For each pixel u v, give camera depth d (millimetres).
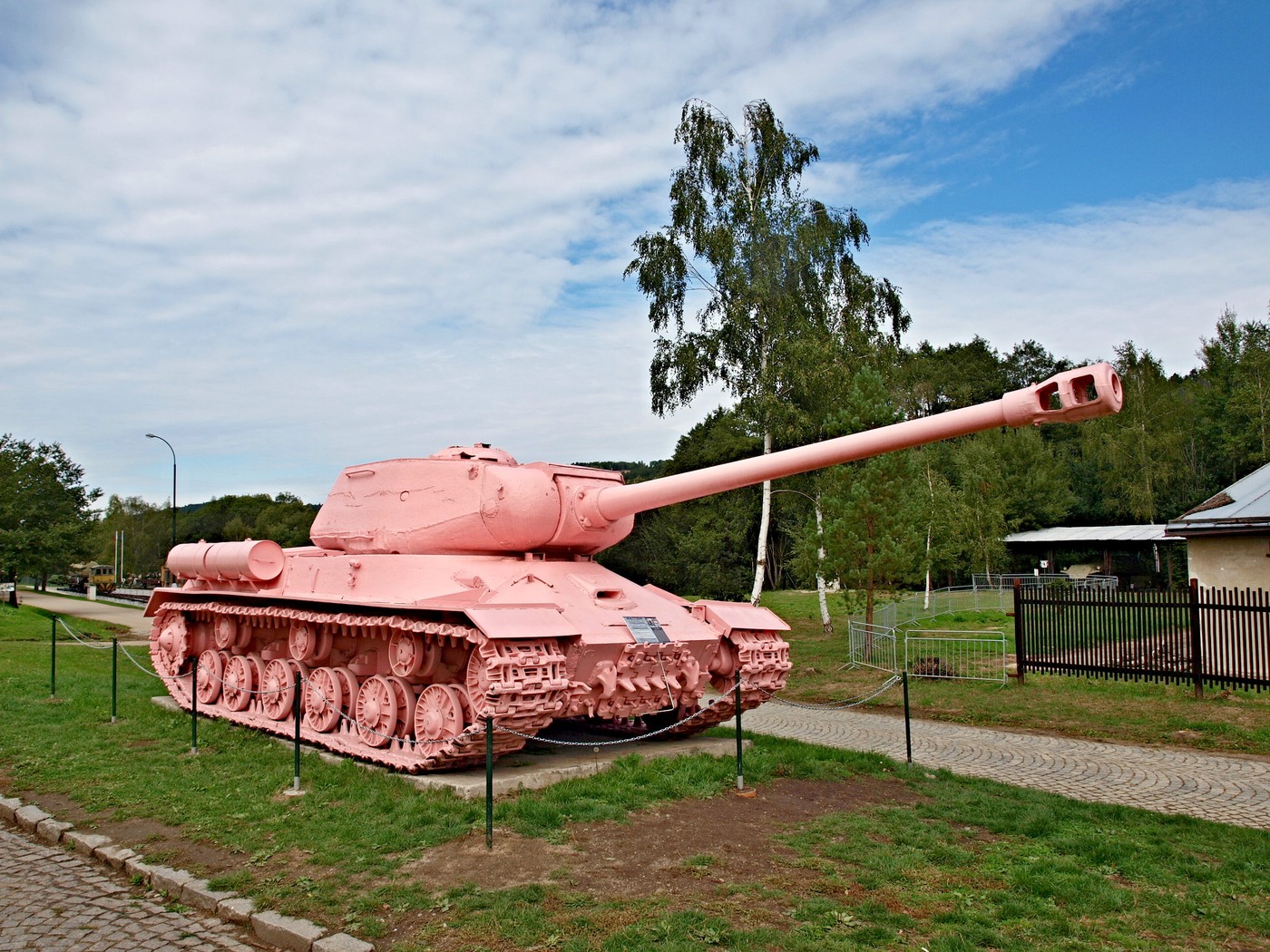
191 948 6156
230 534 70188
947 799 9781
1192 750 13219
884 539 22984
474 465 12289
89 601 50562
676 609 12156
